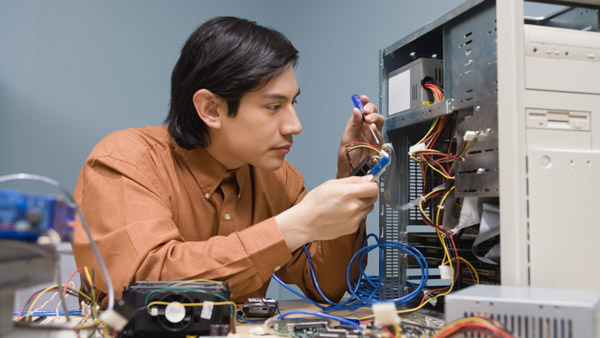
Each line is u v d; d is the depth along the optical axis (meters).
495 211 0.77
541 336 0.51
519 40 0.68
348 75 2.08
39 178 0.49
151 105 2.44
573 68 0.71
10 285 0.46
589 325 0.49
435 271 1.03
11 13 2.24
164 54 2.48
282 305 1.07
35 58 2.26
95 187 0.97
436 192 0.93
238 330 0.77
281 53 1.00
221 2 2.60
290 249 0.87
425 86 1.00
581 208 0.67
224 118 1.02
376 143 1.19
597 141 0.72
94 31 2.36
